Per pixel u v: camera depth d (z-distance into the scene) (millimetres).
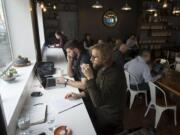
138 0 7406
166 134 2352
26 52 2699
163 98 2570
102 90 1441
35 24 2723
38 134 1150
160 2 6930
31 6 2596
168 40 7871
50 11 6566
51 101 1617
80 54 2229
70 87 1972
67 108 1482
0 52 2086
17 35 2590
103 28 7469
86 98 1730
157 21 7391
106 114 1474
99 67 1607
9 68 2195
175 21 7691
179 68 3250
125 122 2609
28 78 1913
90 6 7078
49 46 5016
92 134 1149
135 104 3168
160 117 2600
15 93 1516
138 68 2844
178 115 2750
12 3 2434
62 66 2871
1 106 870
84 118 1337
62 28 6953
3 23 2361
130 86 2996
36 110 1446
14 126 1203
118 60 3051
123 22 7598
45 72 2365
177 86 2359
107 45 1470
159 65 3475
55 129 1178
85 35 6684
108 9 7305
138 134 1193
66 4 6773
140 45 7566
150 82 2482
